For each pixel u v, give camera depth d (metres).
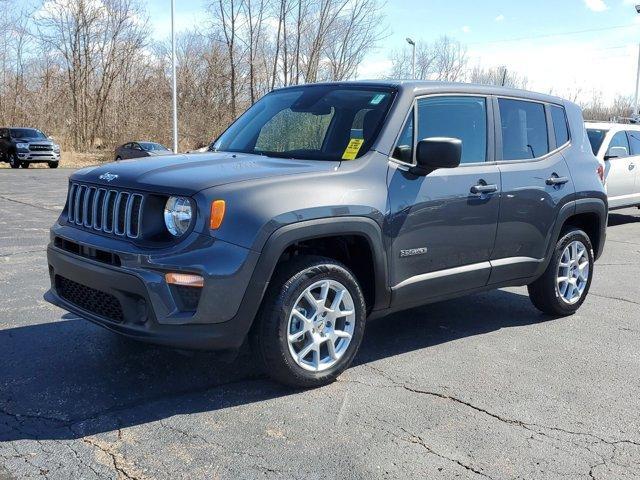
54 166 31.92
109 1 49.50
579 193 5.48
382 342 4.91
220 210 3.43
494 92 4.97
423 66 39.81
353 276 3.98
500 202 4.76
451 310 5.89
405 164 4.21
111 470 2.93
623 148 11.78
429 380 4.14
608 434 3.45
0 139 31.69
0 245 8.65
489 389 4.02
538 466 3.09
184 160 4.13
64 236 3.97
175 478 2.88
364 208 3.88
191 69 47.06
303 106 4.75
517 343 4.96
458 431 3.43
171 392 3.82
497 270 4.86
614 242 10.28
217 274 3.38
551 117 5.49
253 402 3.71
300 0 34.22
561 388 4.07
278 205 3.55
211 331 3.44
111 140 48.97
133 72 51.88
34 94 48.12
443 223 4.37
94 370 4.13
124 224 3.63
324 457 3.11
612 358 4.66
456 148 4.01
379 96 4.43
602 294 6.70
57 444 3.16
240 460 3.05
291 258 3.81
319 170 3.87
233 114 41.16
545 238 5.22
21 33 46.69
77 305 3.95
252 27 38.34
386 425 3.47
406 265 4.21
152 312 3.39
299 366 3.80
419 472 3.00
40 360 4.28
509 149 4.99
